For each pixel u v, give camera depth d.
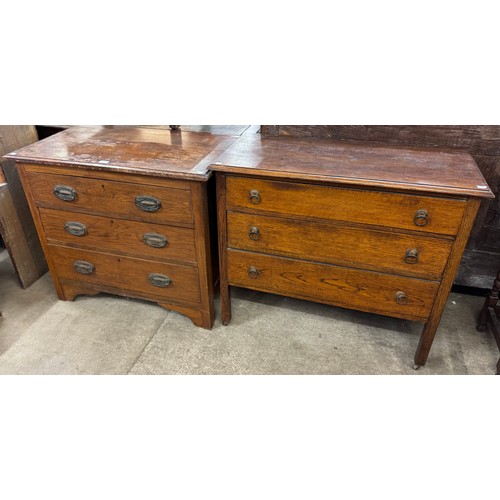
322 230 1.71
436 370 1.93
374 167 1.66
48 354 2.02
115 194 1.88
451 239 1.57
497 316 2.06
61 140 2.12
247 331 2.16
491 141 1.94
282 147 1.91
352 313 2.29
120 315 2.27
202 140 2.10
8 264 2.72
